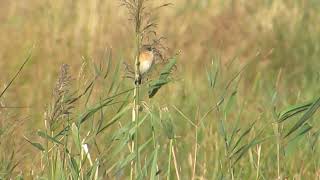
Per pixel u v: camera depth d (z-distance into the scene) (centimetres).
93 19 1869
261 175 898
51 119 762
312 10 2077
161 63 771
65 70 757
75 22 1898
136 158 779
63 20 1919
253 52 1775
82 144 791
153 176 784
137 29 751
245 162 995
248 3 2100
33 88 1447
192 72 1570
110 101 783
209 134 1086
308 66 1717
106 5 1961
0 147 884
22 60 1617
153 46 758
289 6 2102
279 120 806
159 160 1014
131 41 1691
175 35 1834
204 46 1753
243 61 1694
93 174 794
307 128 797
